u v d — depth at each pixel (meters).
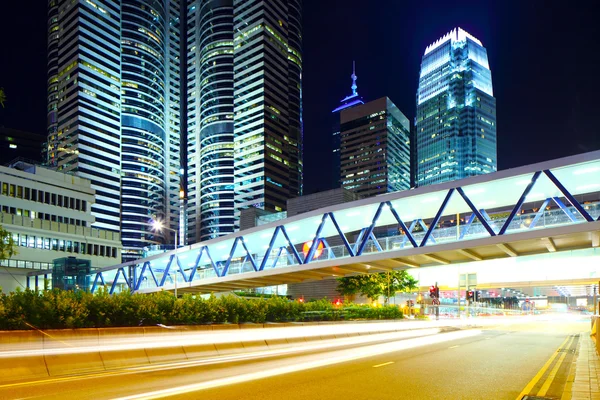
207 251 47.47
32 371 13.56
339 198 72.88
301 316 32.50
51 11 180.62
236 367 15.52
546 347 24.47
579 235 27.75
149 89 185.88
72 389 11.21
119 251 94.56
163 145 194.50
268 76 195.00
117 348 16.19
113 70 175.50
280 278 43.03
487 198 34.94
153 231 179.25
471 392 10.77
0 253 24.30
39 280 78.00
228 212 188.88
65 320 18.02
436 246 30.97
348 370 14.46
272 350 23.34
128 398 9.92
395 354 20.06
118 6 182.25
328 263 35.47
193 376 13.32
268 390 10.83
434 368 15.05
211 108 199.75
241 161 191.62
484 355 19.73
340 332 32.19
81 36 168.00
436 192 32.53
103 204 160.50
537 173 28.44
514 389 11.25
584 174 29.48
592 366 15.11
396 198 34.06
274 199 187.00
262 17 198.38
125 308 20.62
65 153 162.00
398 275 56.31
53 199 84.75
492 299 124.81
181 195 103.75
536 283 79.81
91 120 164.12
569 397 9.91
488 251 32.62
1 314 16.05
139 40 186.00
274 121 194.12
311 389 10.97
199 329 22.33
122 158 175.00
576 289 104.69
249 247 49.97
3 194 77.06
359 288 54.34
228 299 27.27
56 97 170.25
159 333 20.50
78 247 86.88
